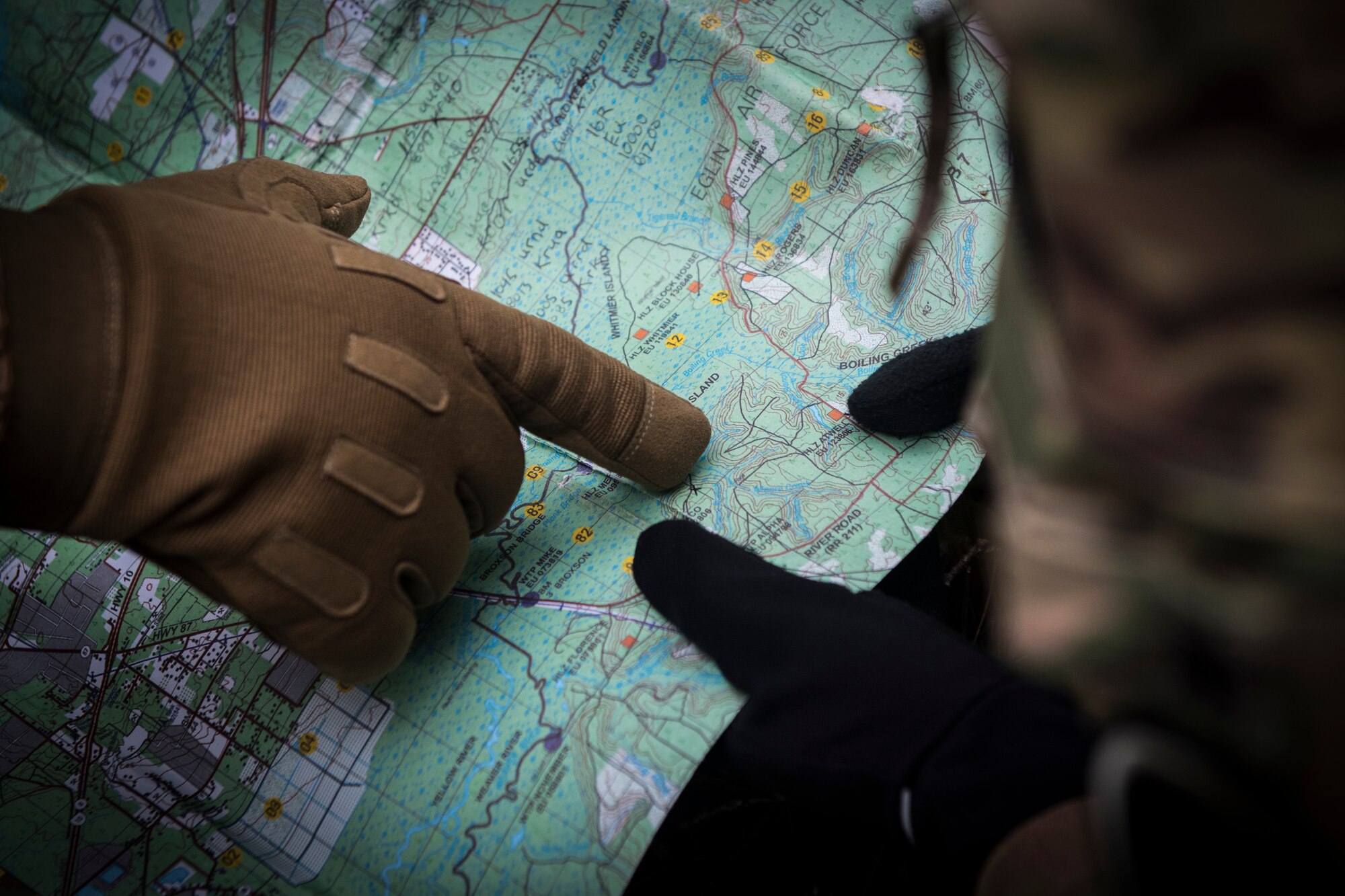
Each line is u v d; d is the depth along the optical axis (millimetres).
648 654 291
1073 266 150
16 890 312
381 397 236
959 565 327
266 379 223
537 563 317
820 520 307
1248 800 165
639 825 270
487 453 262
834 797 236
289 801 310
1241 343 130
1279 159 115
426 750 299
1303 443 130
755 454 325
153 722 333
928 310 345
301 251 236
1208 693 166
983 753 218
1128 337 144
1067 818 196
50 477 213
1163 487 151
